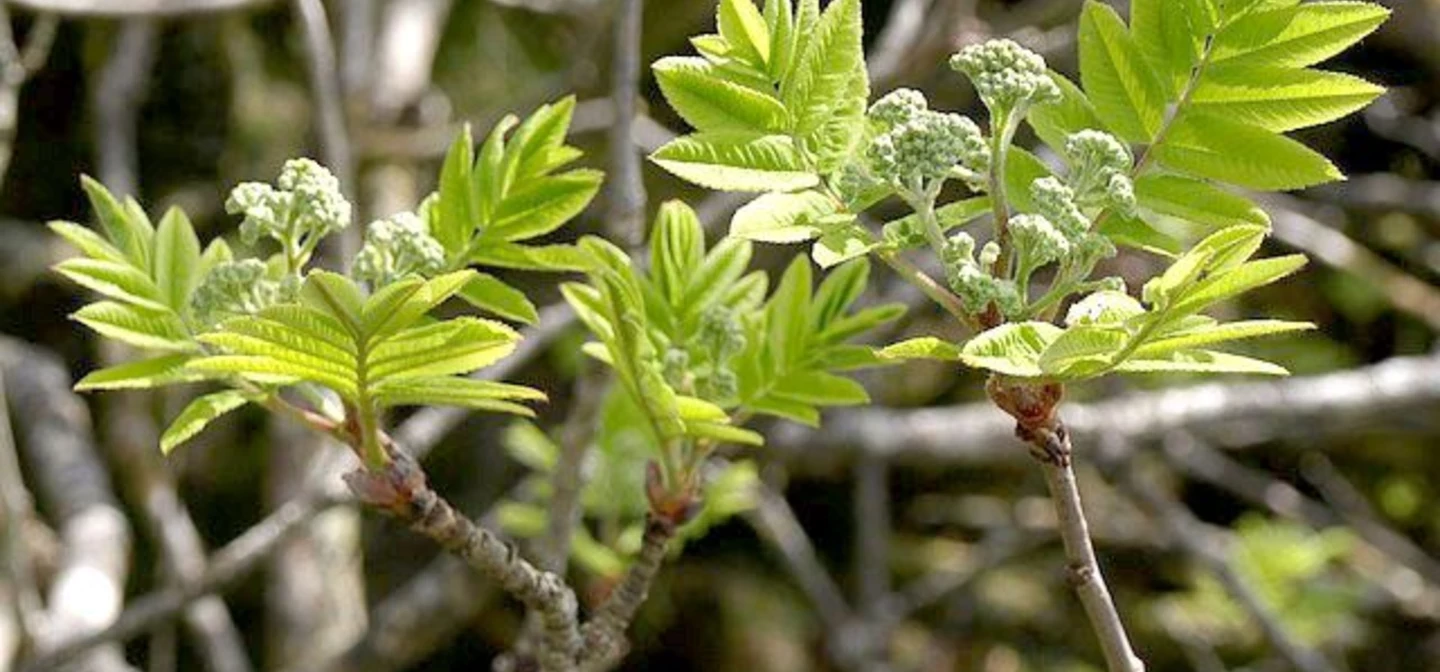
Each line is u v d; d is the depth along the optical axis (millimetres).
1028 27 5965
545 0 7000
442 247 2412
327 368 2113
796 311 2670
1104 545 8398
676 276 2703
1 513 4902
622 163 3303
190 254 2412
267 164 7625
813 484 8469
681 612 7949
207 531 7527
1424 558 7180
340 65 6617
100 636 4559
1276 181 2203
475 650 7840
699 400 2471
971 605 8266
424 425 4941
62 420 6062
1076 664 8164
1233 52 2207
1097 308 1928
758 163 2102
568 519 3506
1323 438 8109
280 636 5613
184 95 7652
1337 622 7090
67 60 7531
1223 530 8109
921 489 8500
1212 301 1854
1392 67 8141
